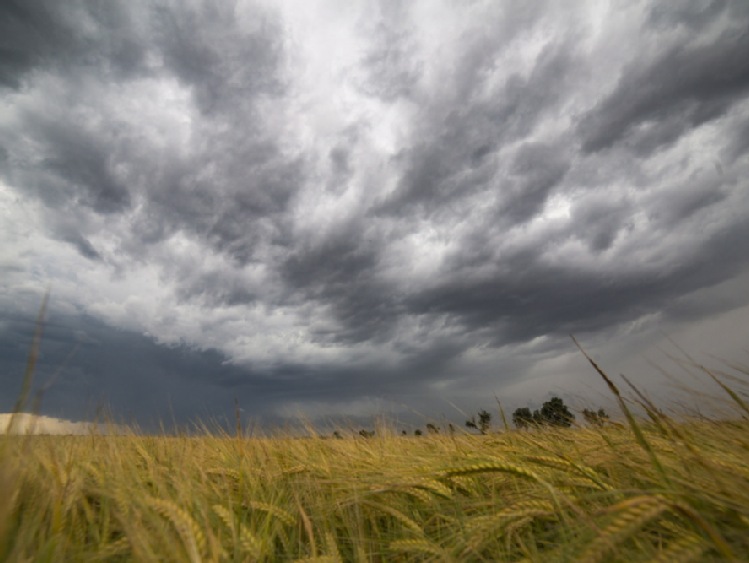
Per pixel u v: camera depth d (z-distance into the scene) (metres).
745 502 1.71
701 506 1.70
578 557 1.61
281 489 3.72
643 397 2.07
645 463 2.38
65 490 2.43
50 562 1.86
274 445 5.28
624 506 1.53
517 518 2.29
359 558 2.42
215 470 3.74
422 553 2.42
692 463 2.12
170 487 3.25
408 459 3.71
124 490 2.53
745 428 2.48
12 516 2.04
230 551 2.39
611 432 3.37
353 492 2.96
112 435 3.96
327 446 5.04
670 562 1.46
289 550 2.62
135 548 1.77
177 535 2.22
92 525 2.38
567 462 2.60
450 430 4.37
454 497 2.78
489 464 2.47
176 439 4.88
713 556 1.54
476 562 2.28
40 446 2.91
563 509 2.20
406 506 3.25
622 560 1.63
